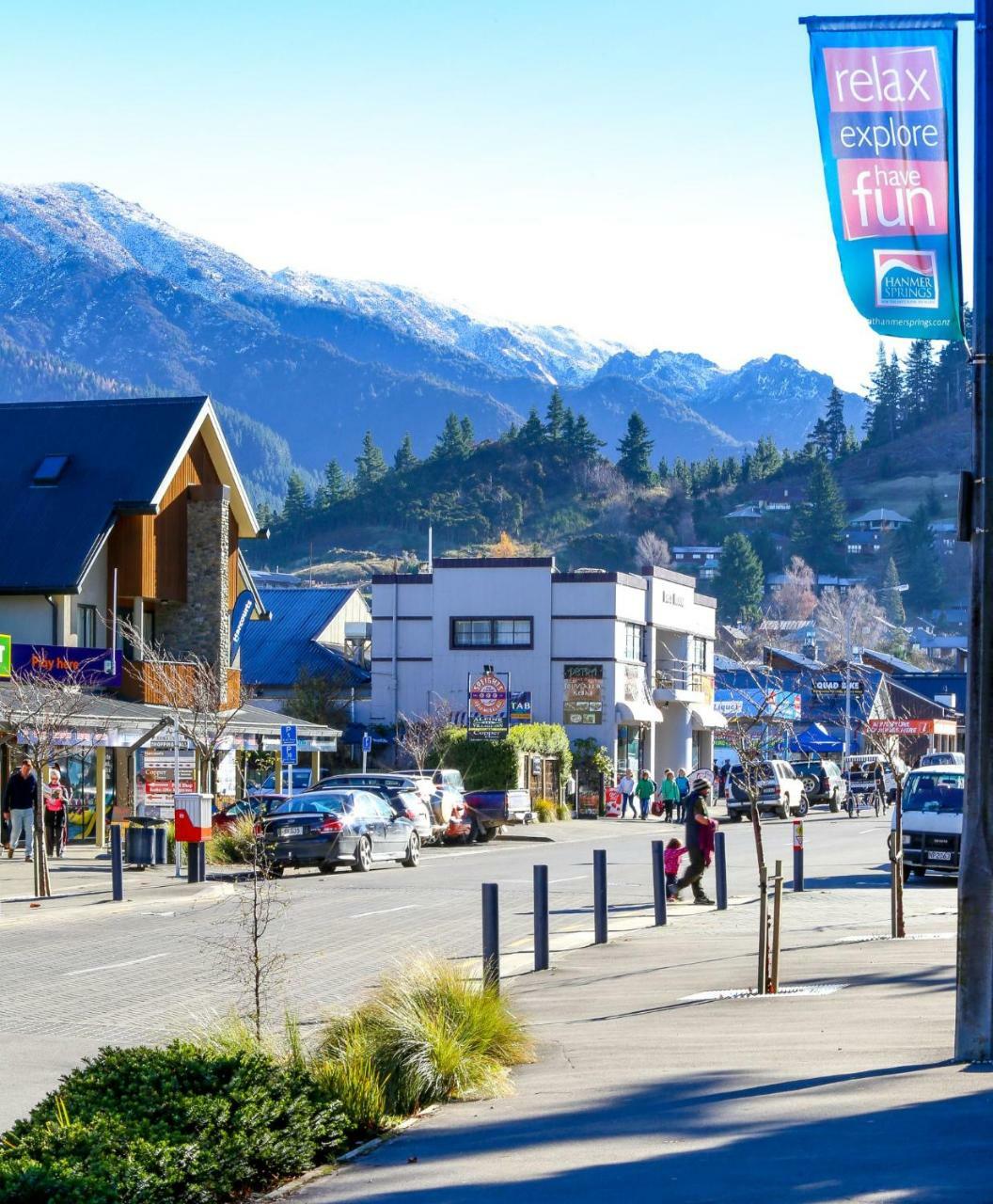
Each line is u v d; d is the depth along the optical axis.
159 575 85.25
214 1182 15.28
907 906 47.16
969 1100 17.77
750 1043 22.72
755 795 29.20
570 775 119.75
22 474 85.44
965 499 20.73
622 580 130.38
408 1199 15.12
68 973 33.19
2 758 71.00
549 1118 18.50
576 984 31.20
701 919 43.94
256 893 24.08
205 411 87.62
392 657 131.25
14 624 81.19
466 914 45.22
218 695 76.12
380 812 64.94
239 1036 19.64
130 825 60.62
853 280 20.62
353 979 32.00
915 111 20.56
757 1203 13.96
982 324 20.64
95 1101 16.25
